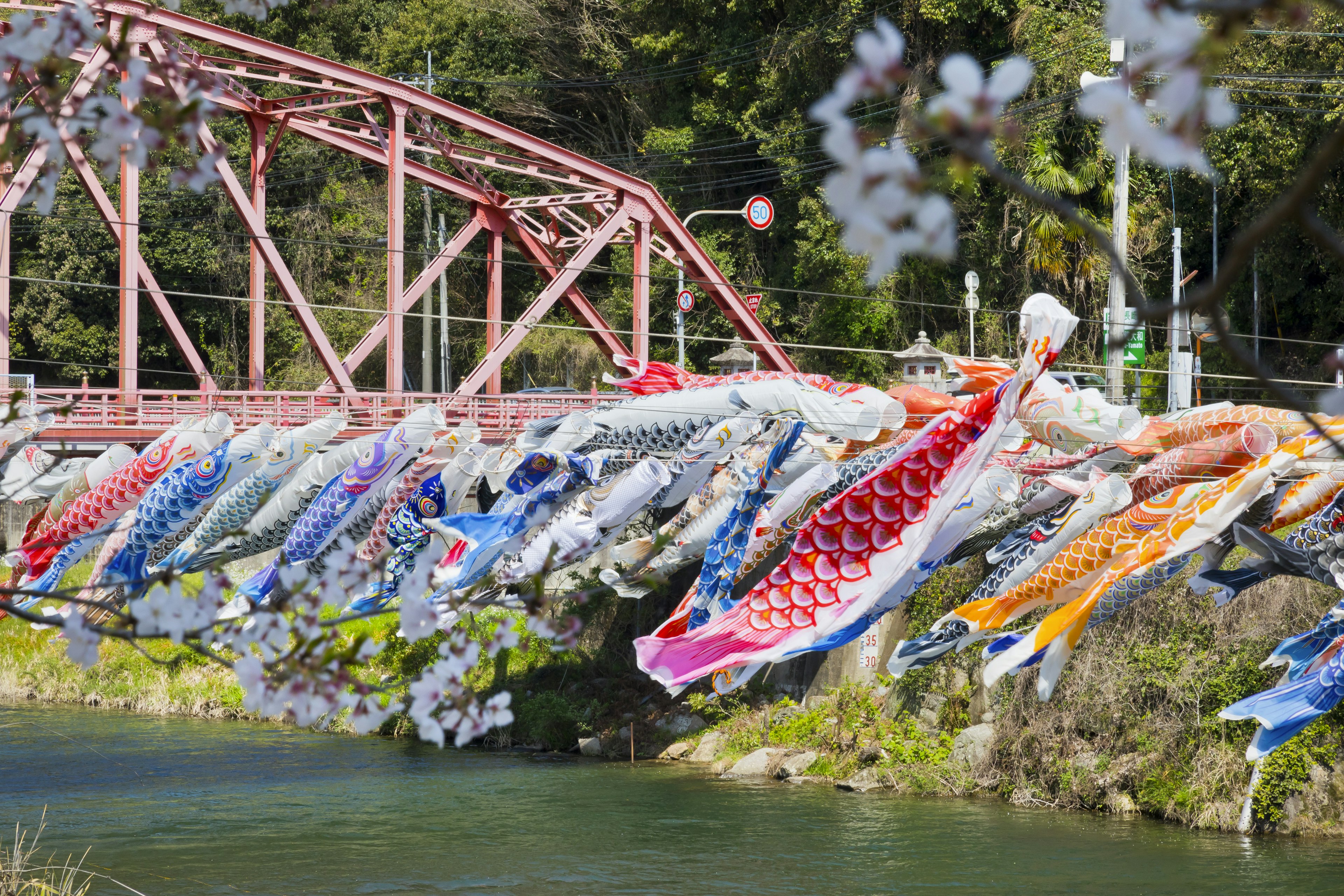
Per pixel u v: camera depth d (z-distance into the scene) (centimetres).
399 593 701
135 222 3956
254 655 664
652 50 6938
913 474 2050
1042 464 2411
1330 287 5225
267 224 7619
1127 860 2816
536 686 4478
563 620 776
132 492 2572
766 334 5153
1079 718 3456
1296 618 3169
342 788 3553
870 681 4025
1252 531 2156
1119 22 238
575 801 3419
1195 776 3195
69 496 2614
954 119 243
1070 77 5338
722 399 2553
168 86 602
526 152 4781
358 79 4384
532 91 7594
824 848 2941
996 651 2336
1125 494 2189
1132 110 241
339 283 7956
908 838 3033
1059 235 5438
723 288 5075
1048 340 1966
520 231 5391
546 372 7519
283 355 7662
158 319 7356
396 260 4438
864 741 3747
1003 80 241
